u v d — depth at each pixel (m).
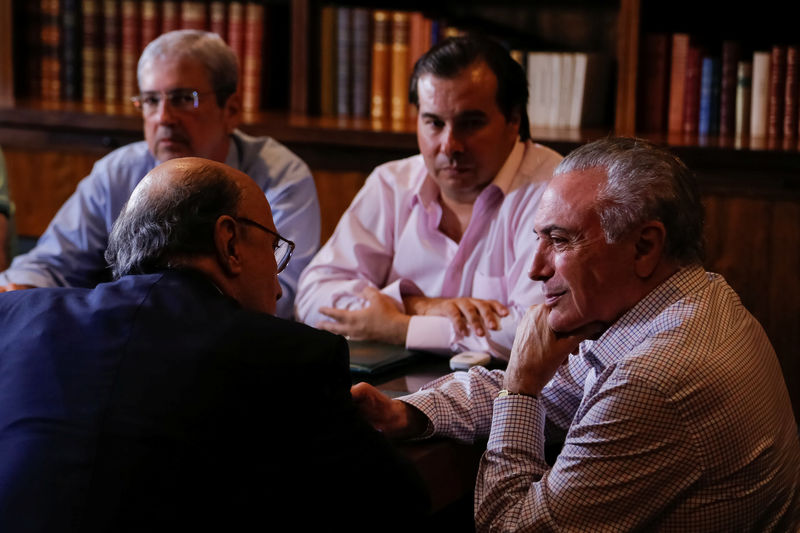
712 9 3.34
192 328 1.27
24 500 1.19
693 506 1.37
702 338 1.38
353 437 1.29
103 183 2.66
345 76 3.36
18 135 3.46
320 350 1.27
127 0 3.49
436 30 3.32
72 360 1.27
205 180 1.37
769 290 2.88
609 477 1.36
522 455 1.50
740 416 1.36
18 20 3.60
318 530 1.29
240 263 1.38
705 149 2.84
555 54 3.21
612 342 1.46
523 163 2.25
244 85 3.49
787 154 2.78
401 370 1.98
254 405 1.23
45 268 2.61
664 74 3.15
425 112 2.18
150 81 2.51
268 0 3.65
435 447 1.58
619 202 1.40
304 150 3.21
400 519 1.35
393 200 2.39
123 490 1.18
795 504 1.51
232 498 1.22
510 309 2.11
